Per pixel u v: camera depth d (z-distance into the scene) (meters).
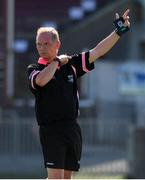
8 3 49.78
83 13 55.56
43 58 14.65
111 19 55.41
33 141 38.81
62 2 55.34
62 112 14.50
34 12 54.41
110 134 39.25
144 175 36.59
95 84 50.47
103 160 38.16
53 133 14.52
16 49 50.72
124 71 51.81
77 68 14.96
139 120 47.84
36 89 14.49
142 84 52.12
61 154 14.55
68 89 14.59
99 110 48.41
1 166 38.69
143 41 58.28
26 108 46.31
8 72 49.00
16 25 52.81
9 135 39.00
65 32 53.69
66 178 14.94
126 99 51.50
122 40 57.41
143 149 36.66
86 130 39.19
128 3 56.88
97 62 50.94
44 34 14.45
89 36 54.31
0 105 47.94
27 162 38.62
